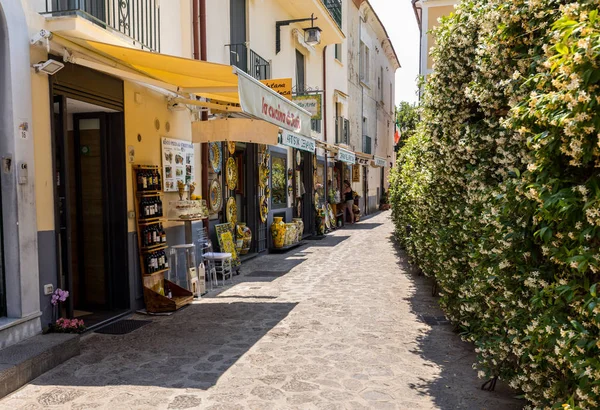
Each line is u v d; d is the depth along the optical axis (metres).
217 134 7.63
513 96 3.33
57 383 4.15
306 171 16.22
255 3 11.37
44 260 4.96
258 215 11.78
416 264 9.36
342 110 20.12
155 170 6.87
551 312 2.64
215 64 5.28
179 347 5.11
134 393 3.96
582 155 2.23
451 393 3.98
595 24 2.03
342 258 11.39
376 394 3.95
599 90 2.04
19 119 4.60
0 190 4.59
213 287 8.23
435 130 5.42
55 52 5.12
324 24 15.05
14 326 4.54
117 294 6.47
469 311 4.58
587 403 2.33
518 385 3.43
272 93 6.09
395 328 5.77
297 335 5.51
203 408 3.70
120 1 6.09
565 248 2.41
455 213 4.94
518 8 3.15
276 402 3.80
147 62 5.77
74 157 6.50
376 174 31.30
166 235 7.34
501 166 4.07
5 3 4.45
